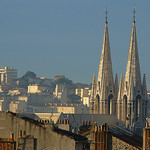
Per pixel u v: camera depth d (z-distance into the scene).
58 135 113.06
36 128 114.75
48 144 113.31
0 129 117.75
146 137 133.38
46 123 113.75
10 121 117.69
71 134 118.31
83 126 152.25
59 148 112.75
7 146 102.94
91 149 132.38
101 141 133.88
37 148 113.50
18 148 110.50
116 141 139.12
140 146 142.75
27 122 116.06
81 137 118.38
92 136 135.62
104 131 134.62
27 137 111.12
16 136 116.94
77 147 113.56
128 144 139.00
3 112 118.00
